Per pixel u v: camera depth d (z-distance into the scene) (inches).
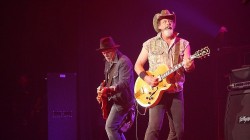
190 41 396.5
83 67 376.2
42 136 407.5
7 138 402.9
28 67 428.5
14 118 404.2
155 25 207.6
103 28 401.4
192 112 387.9
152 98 199.5
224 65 297.4
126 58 234.8
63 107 343.6
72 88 346.0
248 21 383.9
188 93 390.6
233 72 201.2
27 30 422.9
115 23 402.0
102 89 225.9
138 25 402.0
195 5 394.0
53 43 423.5
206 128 380.2
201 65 386.0
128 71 231.0
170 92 196.4
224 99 298.8
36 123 407.5
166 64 201.2
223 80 298.8
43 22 418.0
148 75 202.5
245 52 287.4
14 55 428.5
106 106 232.7
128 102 229.0
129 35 403.5
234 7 387.2
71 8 405.7
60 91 344.8
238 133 194.5
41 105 409.7
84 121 371.2
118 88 225.9
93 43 398.9
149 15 399.5
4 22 418.3
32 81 426.3
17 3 413.1
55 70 426.6
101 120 383.9
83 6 381.4
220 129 299.1
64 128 342.0
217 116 309.9
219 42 333.4
